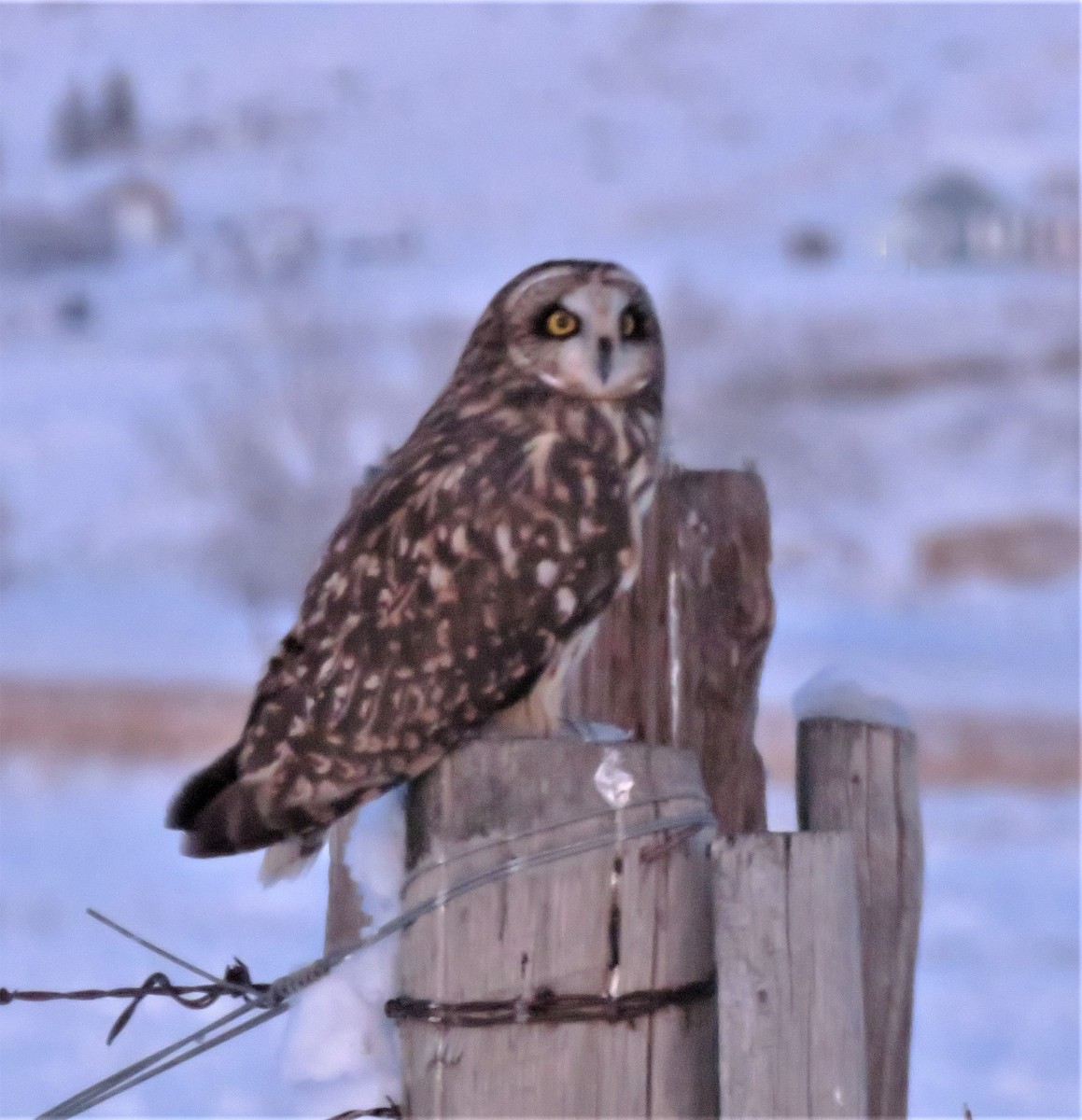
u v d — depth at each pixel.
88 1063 7.68
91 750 16.80
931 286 69.25
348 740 3.22
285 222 103.12
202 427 40.38
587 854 2.78
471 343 3.97
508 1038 2.76
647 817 2.80
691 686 3.54
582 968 2.77
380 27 163.25
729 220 106.69
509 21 161.38
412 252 98.94
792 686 19.19
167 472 40.34
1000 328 61.09
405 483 3.50
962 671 22.42
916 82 139.12
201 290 83.62
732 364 57.22
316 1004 3.06
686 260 86.75
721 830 3.52
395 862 3.18
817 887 2.77
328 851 3.60
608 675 3.53
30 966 9.17
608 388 3.76
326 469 35.28
